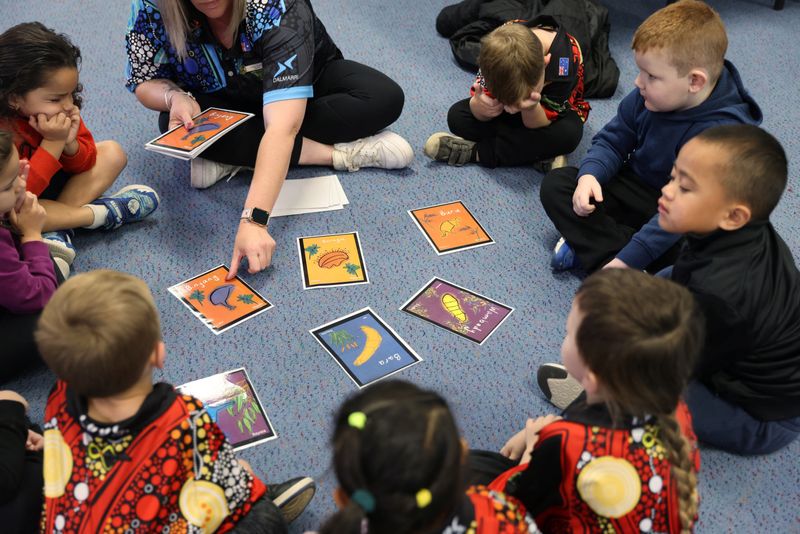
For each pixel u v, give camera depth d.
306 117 2.40
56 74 1.79
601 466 1.11
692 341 1.08
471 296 2.05
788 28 3.43
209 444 1.18
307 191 2.38
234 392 1.76
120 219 2.18
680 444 1.11
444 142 2.49
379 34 3.25
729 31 3.39
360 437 0.90
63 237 2.03
